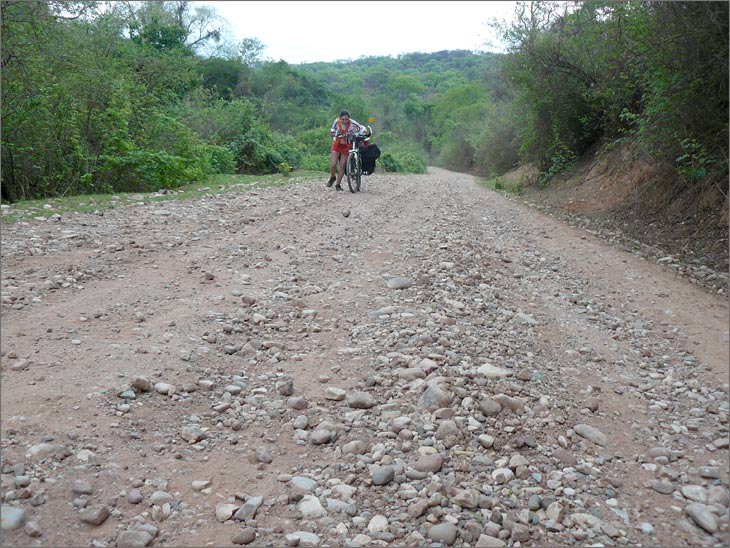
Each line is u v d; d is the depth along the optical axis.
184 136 14.29
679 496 2.59
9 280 4.54
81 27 13.66
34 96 9.98
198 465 2.63
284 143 24.19
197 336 3.93
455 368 3.65
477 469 2.70
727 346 4.32
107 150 10.99
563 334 4.55
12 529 2.08
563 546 2.22
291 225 7.89
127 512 2.27
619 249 7.59
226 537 2.19
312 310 4.58
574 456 2.85
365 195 12.15
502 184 19.78
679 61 7.73
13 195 9.63
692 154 8.44
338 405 3.24
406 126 85.56
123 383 3.15
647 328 4.75
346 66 156.62
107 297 4.43
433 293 5.18
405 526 2.30
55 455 2.50
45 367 3.20
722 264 6.54
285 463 2.70
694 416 3.36
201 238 6.68
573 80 15.52
